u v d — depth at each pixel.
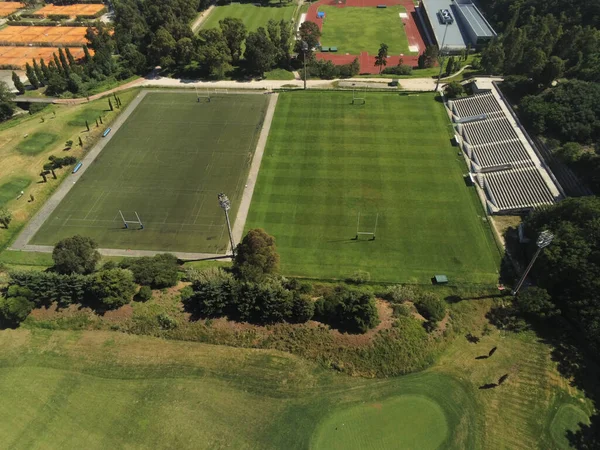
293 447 48.81
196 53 125.75
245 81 125.12
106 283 61.12
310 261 72.69
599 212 63.41
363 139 99.56
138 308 62.25
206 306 60.38
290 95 117.12
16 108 120.00
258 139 101.06
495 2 154.00
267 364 56.47
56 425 51.25
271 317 59.94
